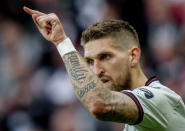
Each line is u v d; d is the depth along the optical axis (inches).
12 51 1208.2
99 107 358.3
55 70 1097.4
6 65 1168.2
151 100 386.3
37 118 1025.5
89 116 941.2
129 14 1227.2
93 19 1226.0
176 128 399.2
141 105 378.3
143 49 1146.0
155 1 1209.4
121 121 374.3
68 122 959.6
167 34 1143.6
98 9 1249.4
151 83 433.7
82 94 366.3
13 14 1291.8
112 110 362.6
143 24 1200.2
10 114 1052.5
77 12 1243.2
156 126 389.7
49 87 1058.7
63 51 385.7
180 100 411.5
